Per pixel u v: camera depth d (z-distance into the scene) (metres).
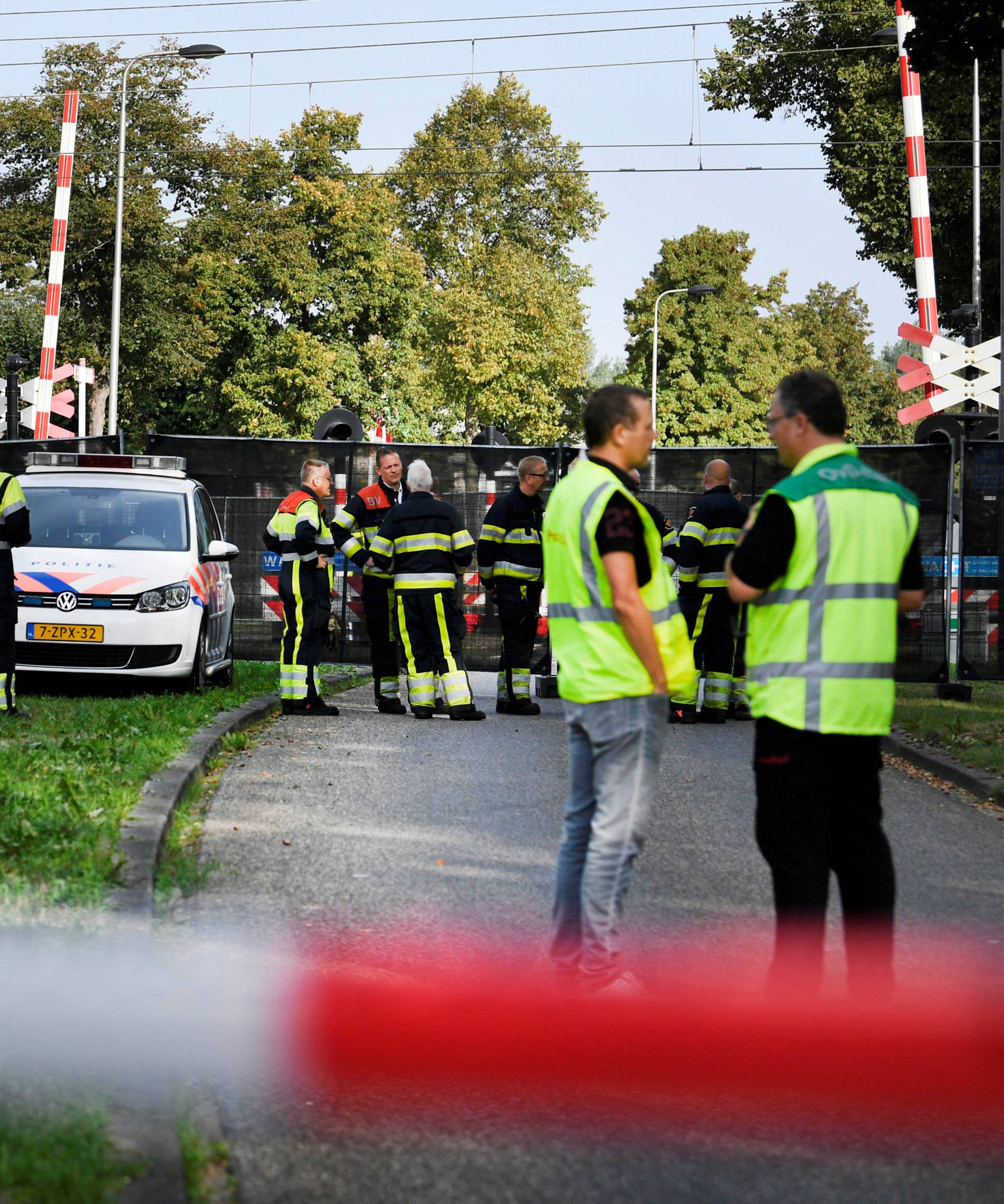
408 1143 6.08
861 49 60.53
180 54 45.00
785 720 7.38
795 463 7.76
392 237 101.12
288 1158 5.91
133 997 7.47
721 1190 5.73
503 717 21.12
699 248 113.38
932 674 24.03
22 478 22.39
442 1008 7.77
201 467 26.73
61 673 19.92
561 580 8.01
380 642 21.05
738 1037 7.39
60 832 10.45
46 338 41.25
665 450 25.41
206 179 88.50
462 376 101.25
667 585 7.98
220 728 16.94
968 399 29.67
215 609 21.91
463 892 10.31
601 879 7.86
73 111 41.41
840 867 7.68
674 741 18.98
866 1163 5.99
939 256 58.62
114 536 21.28
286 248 91.50
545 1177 5.80
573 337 105.69
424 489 20.31
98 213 81.50
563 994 8.06
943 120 57.72
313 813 13.02
